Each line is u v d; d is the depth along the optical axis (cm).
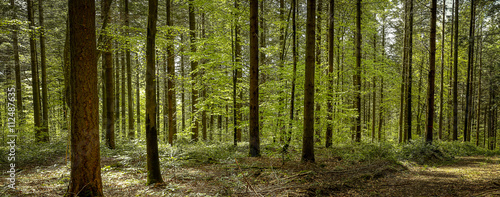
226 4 1149
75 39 443
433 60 1295
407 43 1648
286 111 1173
